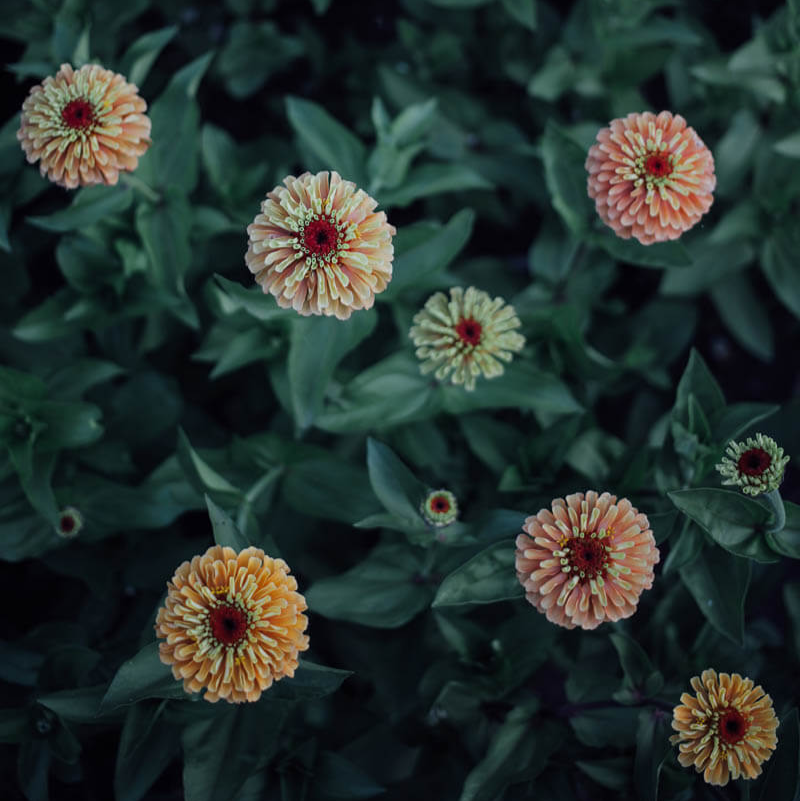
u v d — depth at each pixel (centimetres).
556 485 75
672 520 64
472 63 94
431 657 74
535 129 93
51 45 83
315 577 79
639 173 66
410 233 72
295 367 69
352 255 60
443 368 68
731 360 98
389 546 70
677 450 69
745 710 61
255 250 61
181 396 84
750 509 64
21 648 73
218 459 76
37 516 74
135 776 64
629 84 88
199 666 58
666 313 90
